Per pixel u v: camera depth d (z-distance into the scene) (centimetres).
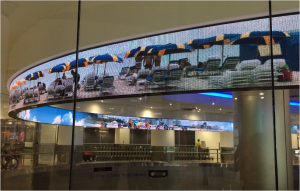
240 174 734
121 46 665
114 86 682
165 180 870
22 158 603
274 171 680
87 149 924
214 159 864
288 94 619
